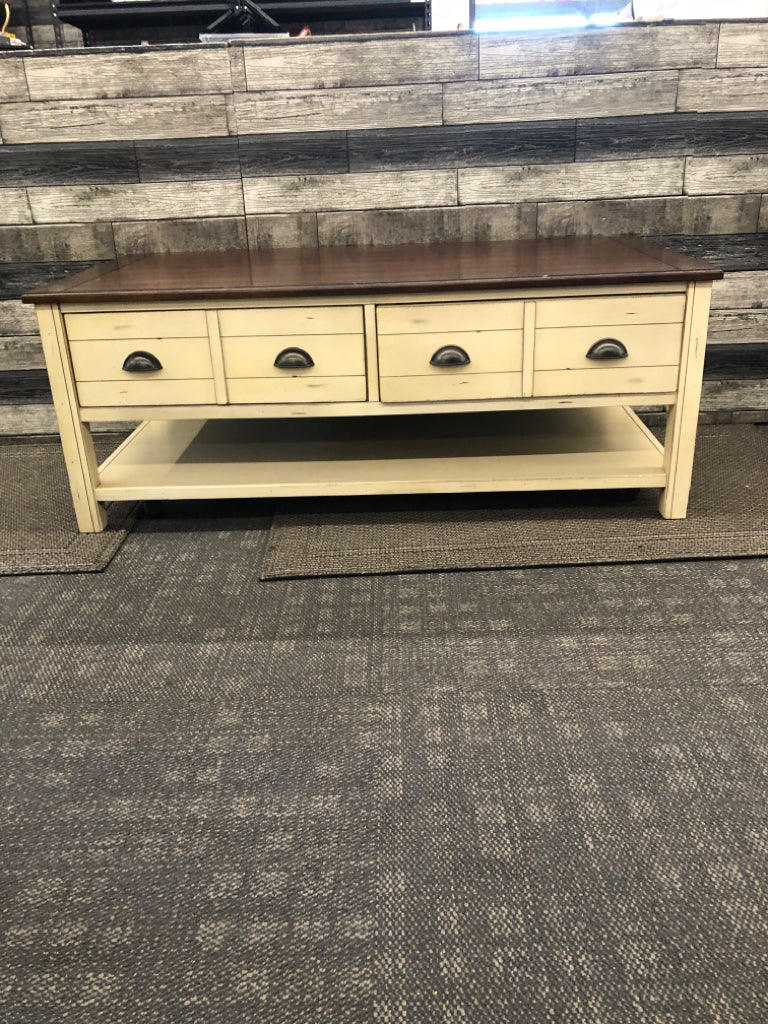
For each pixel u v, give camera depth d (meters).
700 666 1.34
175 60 2.03
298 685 1.34
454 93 2.05
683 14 2.19
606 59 2.01
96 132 2.10
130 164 2.13
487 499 1.94
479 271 1.66
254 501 2.00
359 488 1.76
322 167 2.13
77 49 2.02
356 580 1.64
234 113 2.08
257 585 1.64
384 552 1.71
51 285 1.69
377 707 1.28
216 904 0.98
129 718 1.28
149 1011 0.86
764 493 1.90
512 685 1.32
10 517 1.93
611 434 1.99
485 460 1.86
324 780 1.15
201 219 2.18
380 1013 0.85
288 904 0.97
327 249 2.12
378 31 2.35
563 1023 0.83
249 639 1.46
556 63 2.02
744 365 2.31
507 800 1.10
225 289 1.59
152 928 0.95
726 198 2.13
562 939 0.92
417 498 1.96
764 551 1.65
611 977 0.88
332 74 2.04
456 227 2.18
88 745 1.23
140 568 1.72
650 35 1.99
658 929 0.92
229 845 1.05
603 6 2.15
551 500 1.92
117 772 1.18
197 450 1.99
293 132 2.09
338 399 1.69
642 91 2.04
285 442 2.01
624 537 1.72
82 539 1.81
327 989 0.88
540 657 1.38
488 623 1.48
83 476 1.78
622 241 2.06
